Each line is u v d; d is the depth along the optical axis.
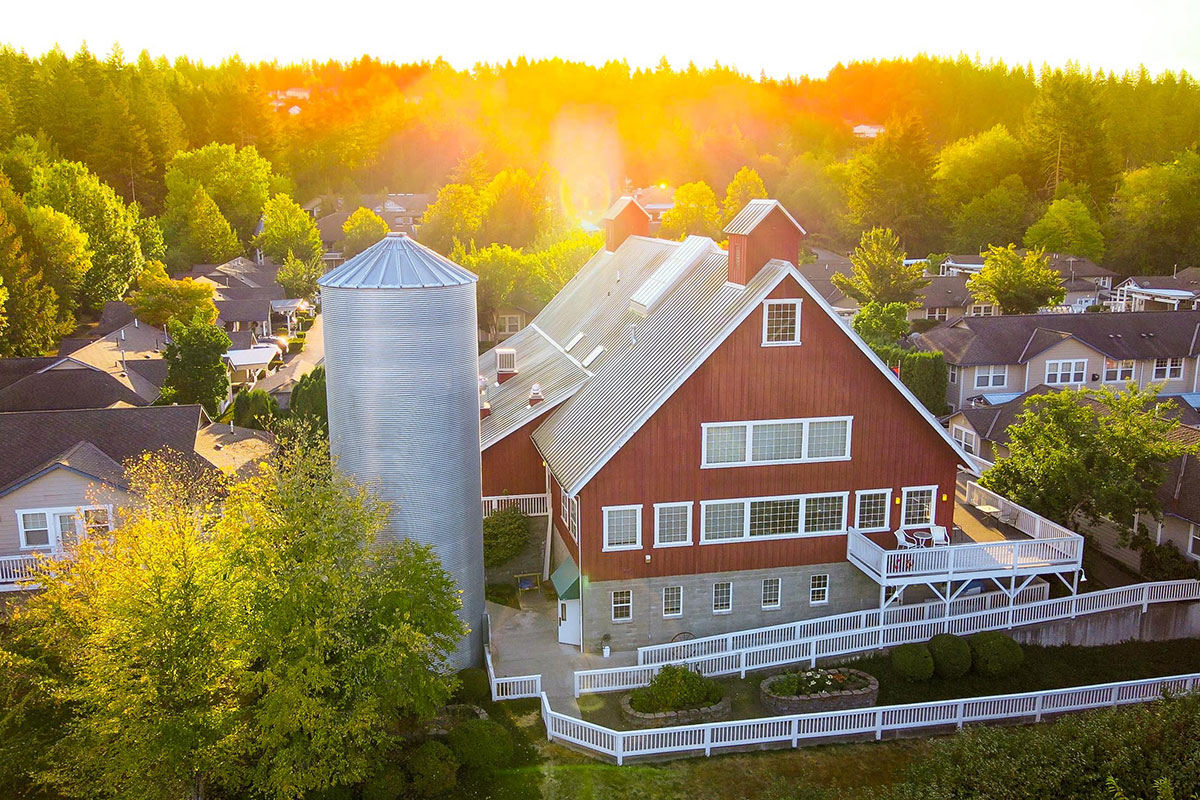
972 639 30.11
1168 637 32.34
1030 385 60.38
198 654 20.91
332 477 25.06
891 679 29.08
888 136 128.12
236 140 167.50
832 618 30.39
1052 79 133.25
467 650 29.59
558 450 32.97
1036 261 82.12
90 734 21.39
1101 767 18.05
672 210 110.31
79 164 102.50
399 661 21.97
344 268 27.83
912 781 19.95
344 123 191.25
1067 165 129.38
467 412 28.91
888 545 32.19
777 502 31.03
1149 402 40.31
